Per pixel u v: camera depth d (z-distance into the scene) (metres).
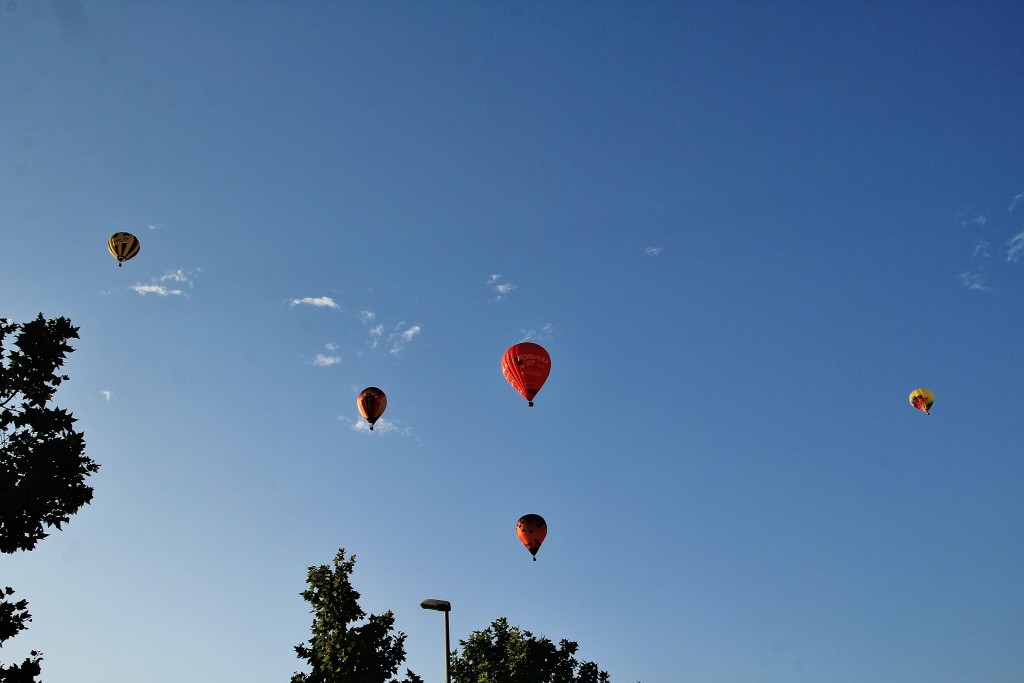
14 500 25.59
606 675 36.28
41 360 27.77
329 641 25.55
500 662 35.28
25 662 25.03
